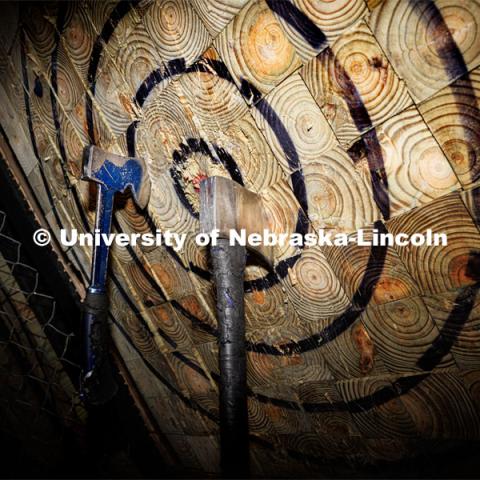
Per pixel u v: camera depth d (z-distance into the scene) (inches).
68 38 62.9
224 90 53.4
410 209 49.3
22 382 103.3
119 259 84.6
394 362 62.6
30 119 78.6
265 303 70.4
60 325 95.0
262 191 58.9
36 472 99.1
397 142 46.4
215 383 88.3
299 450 85.6
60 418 104.6
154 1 52.4
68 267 93.1
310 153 52.2
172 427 105.3
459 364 57.0
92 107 67.2
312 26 44.7
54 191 85.2
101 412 103.8
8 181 88.0
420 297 54.9
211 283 72.9
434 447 66.6
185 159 62.3
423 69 41.6
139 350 97.9
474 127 41.6
